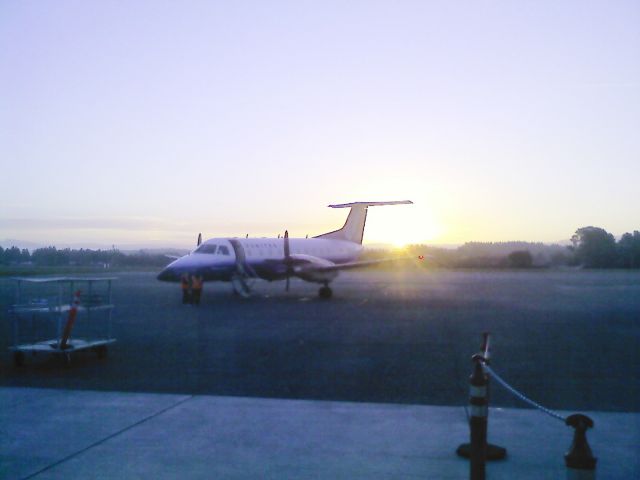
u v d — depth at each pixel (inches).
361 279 2556.6
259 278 1263.5
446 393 395.2
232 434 304.3
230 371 472.1
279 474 250.2
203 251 1211.9
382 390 404.2
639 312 1006.4
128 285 1915.6
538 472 252.5
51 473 252.1
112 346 603.5
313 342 631.2
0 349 593.9
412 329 747.4
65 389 407.2
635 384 426.6
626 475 247.4
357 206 1604.3
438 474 249.9
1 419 331.6
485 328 761.6
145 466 259.8
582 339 665.6
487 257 4040.4
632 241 3737.7
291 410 350.6
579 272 3686.0
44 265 4087.1
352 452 277.3
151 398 379.9
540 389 410.3
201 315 925.2
